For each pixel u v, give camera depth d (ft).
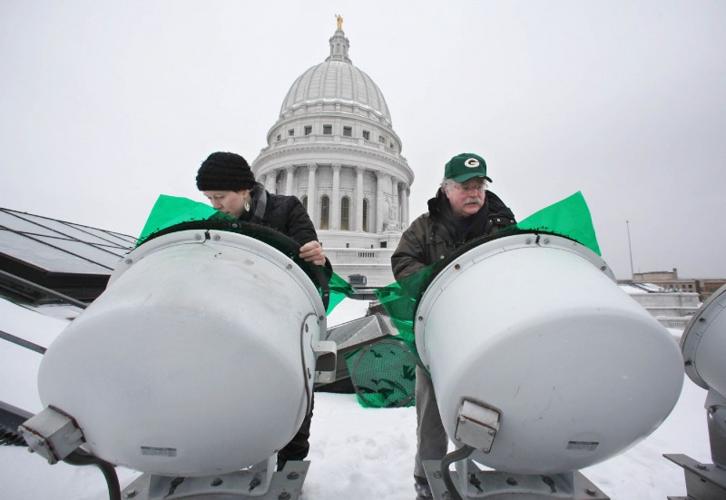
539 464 4.15
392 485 8.07
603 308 3.73
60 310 13.91
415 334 5.65
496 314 4.06
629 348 3.73
